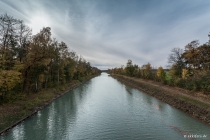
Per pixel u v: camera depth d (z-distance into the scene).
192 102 20.50
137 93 35.84
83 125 15.59
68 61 44.50
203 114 16.91
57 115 18.69
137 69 74.31
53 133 13.55
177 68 38.81
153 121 16.67
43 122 16.20
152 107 22.59
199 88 25.72
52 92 32.03
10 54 20.97
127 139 12.59
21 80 22.03
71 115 18.78
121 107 22.67
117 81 77.25
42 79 29.16
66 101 26.78
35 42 24.36
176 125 15.40
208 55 29.12
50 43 28.41
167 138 12.71
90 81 76.19
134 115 18.83
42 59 24.81
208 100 20.69
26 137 12.64
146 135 13.30
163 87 35.72
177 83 33.00
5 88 17.80
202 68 31.17
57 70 38.81
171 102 24.19
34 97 25.03
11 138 12.36
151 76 53.00
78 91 39.25
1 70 17.59
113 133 13.71
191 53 32.56
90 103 25.34
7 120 14.92
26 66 23.28
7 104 19.06
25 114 17.23
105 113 19.72
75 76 61.62
